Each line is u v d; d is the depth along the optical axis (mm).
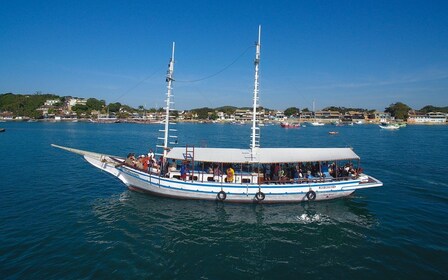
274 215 26219
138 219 24781
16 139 89688
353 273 17109
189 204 28516
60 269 17000
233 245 20609
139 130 141250
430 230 23031
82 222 23844
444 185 36531
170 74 32156
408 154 63688
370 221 24969
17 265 17297
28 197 30016
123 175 31844
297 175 29672
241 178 28953
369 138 108625
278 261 18500
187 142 90625
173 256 18906
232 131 147875
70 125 177500
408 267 17719
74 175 40000
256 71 30031
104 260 18125
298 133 140625
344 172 31031
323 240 21484
